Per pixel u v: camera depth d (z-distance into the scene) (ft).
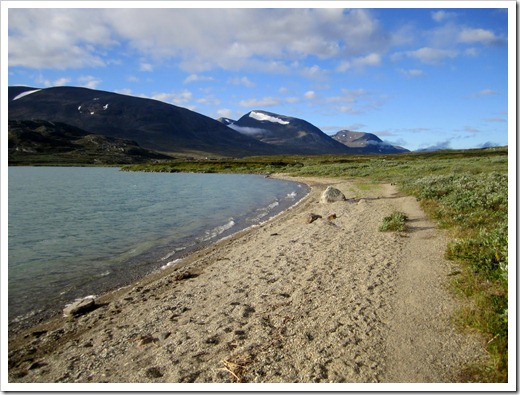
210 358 23.48
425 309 27.25
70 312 33.58
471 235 41.93
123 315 32.68
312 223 69.51
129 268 48.55
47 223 84.58
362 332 24.94
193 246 60.49
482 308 25.13
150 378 21.90
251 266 44.80
